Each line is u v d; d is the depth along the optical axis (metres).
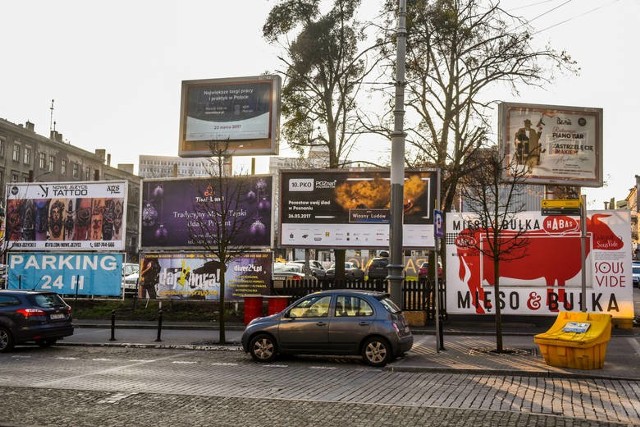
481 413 8.52
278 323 13.80
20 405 8.99
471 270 21.11
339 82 27.98
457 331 19.48
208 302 24.92
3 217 31.62
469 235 21.16
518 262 20.80
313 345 13.46
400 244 15.87
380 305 13.38
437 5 26.84
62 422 7.95
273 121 26.16
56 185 26.70
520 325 20.88
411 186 22.56
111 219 25.89
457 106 26.89
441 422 8.00
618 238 20.09
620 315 19.89
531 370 12.05
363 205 23.17
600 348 12.27
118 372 12.41
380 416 8.34
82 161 82.19
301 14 27.70
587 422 8.02
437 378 11.70
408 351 14.87
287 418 8.22
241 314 23.67
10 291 16.38
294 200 23.62
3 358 14.69
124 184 25.88
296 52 27.80
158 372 12.42
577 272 20.33
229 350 16.06
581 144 23.84
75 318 24.61
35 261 26.38
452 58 26.84
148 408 8.81
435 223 14.92
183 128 27.08
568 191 29.36
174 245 24.70
